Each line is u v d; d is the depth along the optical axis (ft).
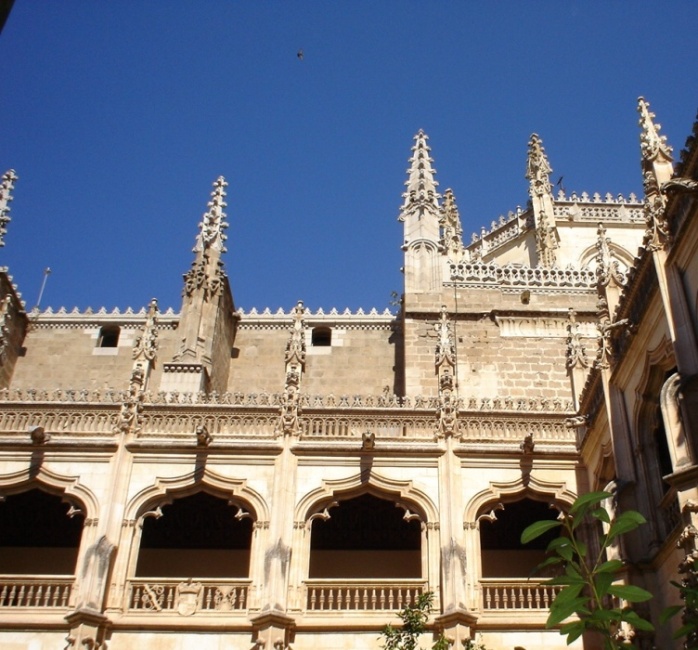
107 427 91.71
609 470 83.82
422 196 130.21
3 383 122.52
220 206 130.52
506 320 119.24
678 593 65.31
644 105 81.66
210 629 80.23
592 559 83.46
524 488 88.53
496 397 113.29
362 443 89.71
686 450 62.44
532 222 172.65
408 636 73.97
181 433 91.25
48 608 80.84
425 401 95.45
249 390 126.41
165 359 127.34
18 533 100.17
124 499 86.89
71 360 128.36
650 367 73.77
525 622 80.38
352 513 98.07
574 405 96.53
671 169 76.69
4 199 126.82
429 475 88.84
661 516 72.49
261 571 83.71
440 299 121.08
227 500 88.22
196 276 121.90
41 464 88.38
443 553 83.66
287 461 88.63
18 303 127.75
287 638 79.46
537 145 178.29
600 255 98.99
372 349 129.49
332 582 82.94
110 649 79.30
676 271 69.36
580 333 118.73
